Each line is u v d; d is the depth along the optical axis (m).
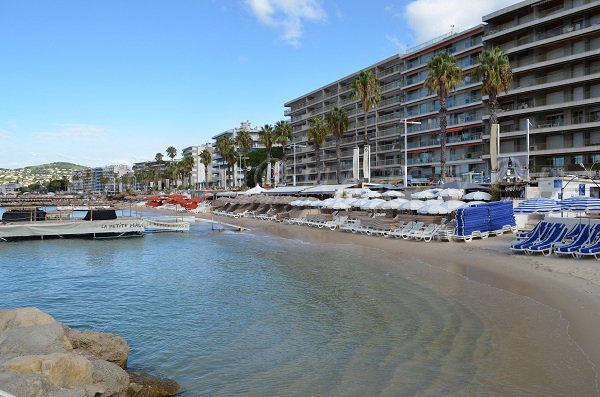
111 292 17.58
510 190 36.81
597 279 15.48
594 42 53.41
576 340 10.20
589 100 52.72
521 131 58.81
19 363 7.03
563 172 51.19
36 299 16.61
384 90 89.19
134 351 10.88
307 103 117.56
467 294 14.91
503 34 61.84
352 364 9.48
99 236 38.50
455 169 72.44
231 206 66.38
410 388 8.14
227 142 118.94
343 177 99.62
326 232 37.81
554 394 7.66
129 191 192.50
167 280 19.72
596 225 20.03
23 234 36.41
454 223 29.59
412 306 13.81
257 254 26.91
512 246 21.58
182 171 170.25
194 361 10.12
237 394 8.38
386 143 89.31
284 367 9.53
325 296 15.63
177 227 42.56
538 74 58.94
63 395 6.66
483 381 8.28
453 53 73.56
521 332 10.91
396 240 30.31
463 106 70.44
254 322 12.93
